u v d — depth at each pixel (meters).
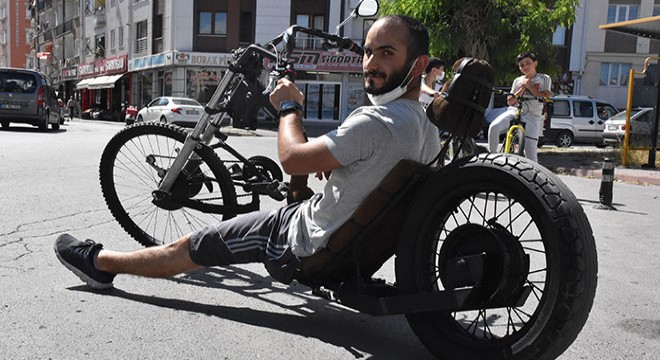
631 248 4.99
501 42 15.33
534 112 7.45
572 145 23.34
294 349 2.64
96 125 26.62
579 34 32.44
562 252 2.12
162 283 3.44
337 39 3.22
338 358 2.57
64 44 56.41
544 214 2.17
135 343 2.62
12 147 11.34
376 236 2.60
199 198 3.88
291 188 3.09
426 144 2.59
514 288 2.30
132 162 4.02
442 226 2.55
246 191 3.74
